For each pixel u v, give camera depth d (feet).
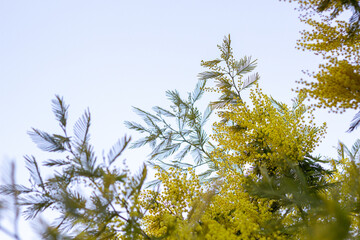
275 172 14.44
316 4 12.78
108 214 8.52
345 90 10.83
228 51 17.07
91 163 8.52
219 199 12.62
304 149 14.21
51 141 8.87
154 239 9.23
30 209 8.30
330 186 12.45
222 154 16.20
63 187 8.37
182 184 11.67
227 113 15.79
